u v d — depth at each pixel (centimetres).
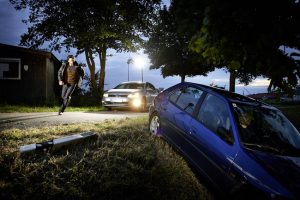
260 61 334
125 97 1366
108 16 2273
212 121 483
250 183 373
